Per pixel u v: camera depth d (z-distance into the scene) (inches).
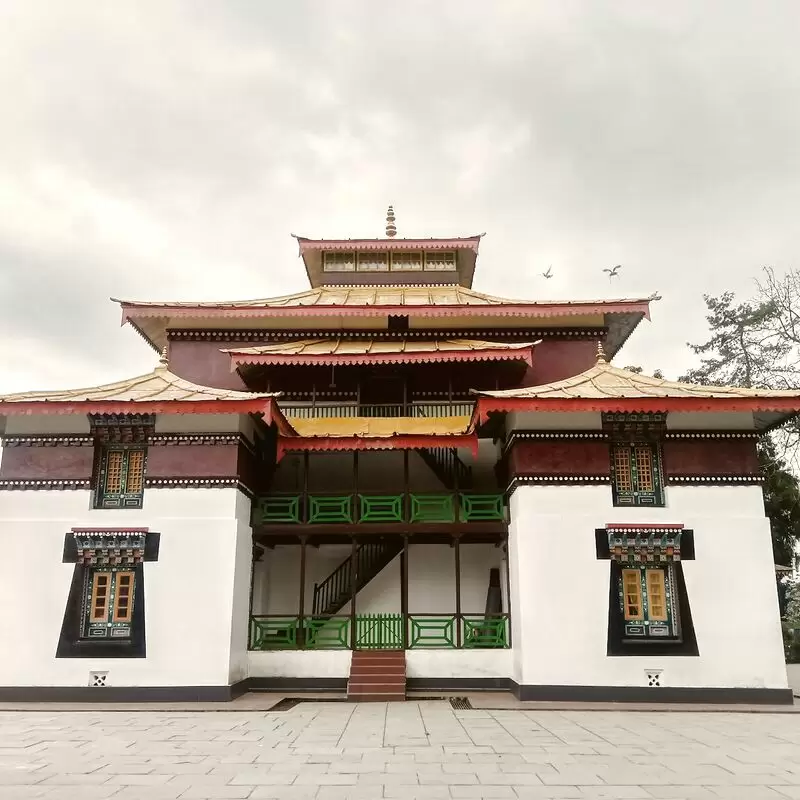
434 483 809.5
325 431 749.9
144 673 598.2
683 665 597.6
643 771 362.3
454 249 1043.9
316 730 473.4
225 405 628.7
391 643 692.1
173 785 334.6
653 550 615.2
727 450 638.5
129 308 872.3
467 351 785.6
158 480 637.9
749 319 1352.1
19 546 621.6
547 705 574.6
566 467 637.9
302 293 1001.5
